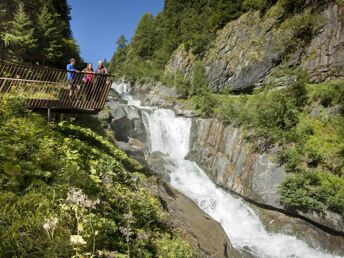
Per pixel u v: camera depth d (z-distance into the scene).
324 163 11.12
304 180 10.91
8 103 5.01
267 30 19.89
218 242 8.11
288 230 11.10
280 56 18.20
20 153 3.33
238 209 13.37
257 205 13.02
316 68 15.34
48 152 3.89
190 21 35.62
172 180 15.45
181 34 38.50
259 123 13.88
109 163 6.25
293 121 13.16
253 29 21.73
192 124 21.61
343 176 10.51
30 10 18.30
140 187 7.26
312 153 11.44
